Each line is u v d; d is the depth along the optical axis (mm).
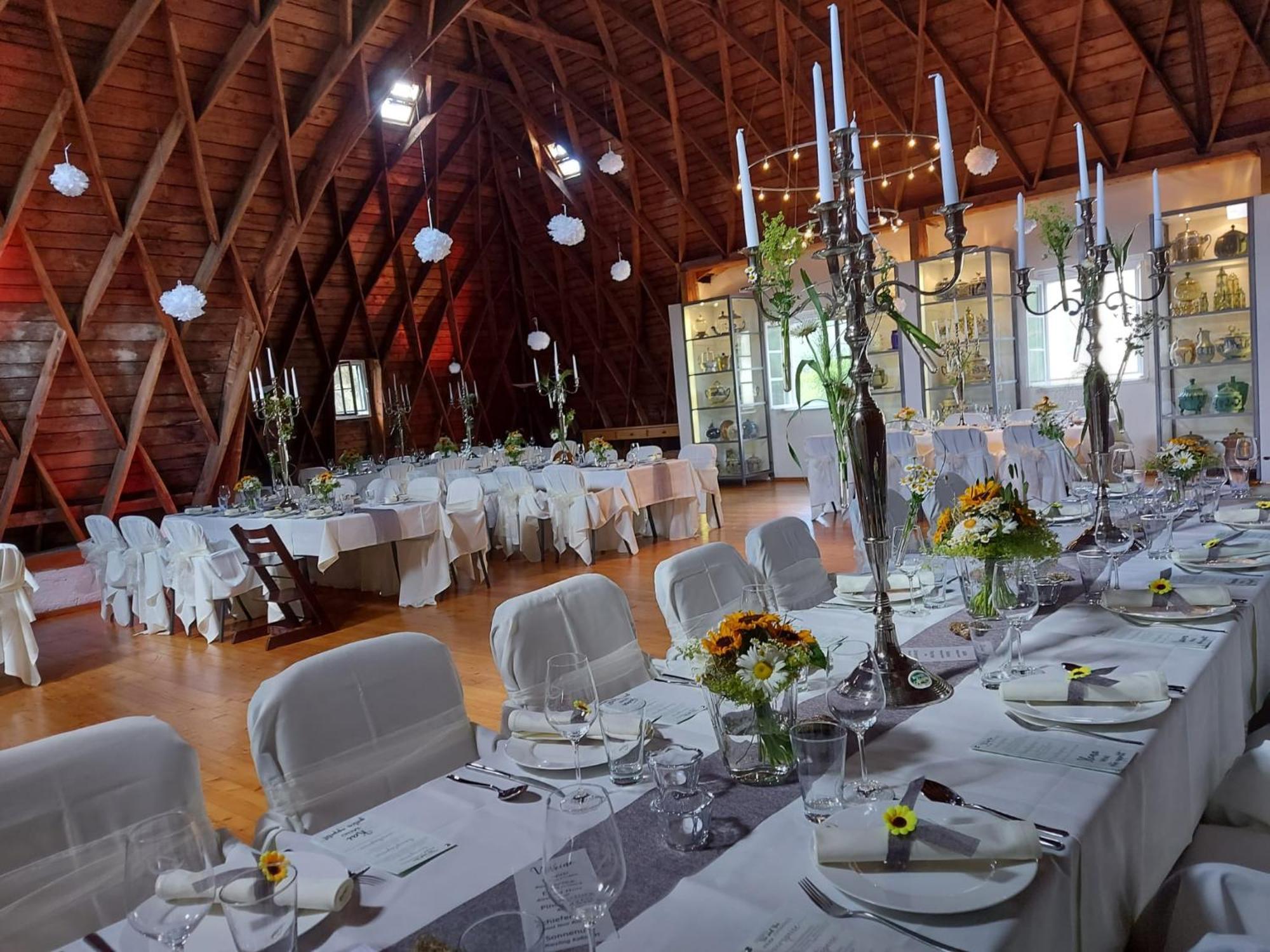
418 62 9047
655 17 8391
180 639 5898
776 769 1380
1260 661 2160
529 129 10484
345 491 6727
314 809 1574
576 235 8500
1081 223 2596
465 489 6434
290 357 10562
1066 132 8000
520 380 13438
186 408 8500
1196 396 7336
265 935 901
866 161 8984
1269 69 6832
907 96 8250
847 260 1696
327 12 6680
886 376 9211
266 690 1602
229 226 7453
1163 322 7281
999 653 1802
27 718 4469
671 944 985
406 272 11242
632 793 1392
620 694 2078
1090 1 6898
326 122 7727
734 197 9977
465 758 1822
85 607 7484
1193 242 7191
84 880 1304
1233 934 1241
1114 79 7402
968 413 8055
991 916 998
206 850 1063
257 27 6207
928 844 1088
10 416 7270
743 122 9102
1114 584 2258
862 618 2271
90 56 5883
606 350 12469
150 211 7055
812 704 1699
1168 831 1476
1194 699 1618
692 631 2312
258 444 10195
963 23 7422
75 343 7129
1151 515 2682
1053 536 1737
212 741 3830
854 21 7727
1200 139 7457
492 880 1162
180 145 6840
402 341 11875
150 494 8672
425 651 1841
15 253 6543
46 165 6270
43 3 5422
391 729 1730
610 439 12859
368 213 10336
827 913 1022
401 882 1175
